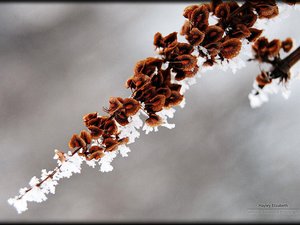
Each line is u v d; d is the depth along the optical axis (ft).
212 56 0.82
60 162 0.81
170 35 0.82
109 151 0.82
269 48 0.78
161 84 0.81
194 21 0.81
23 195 0.79
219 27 0.80
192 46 0.81
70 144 0.82
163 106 0.82
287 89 0.79
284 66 0.78
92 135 0.81
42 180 0.80
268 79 0.78
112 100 0.82
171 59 0.81
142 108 0.82
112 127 0.82
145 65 0.81
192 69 0.82
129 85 0.82
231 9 0.82
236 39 0.80
